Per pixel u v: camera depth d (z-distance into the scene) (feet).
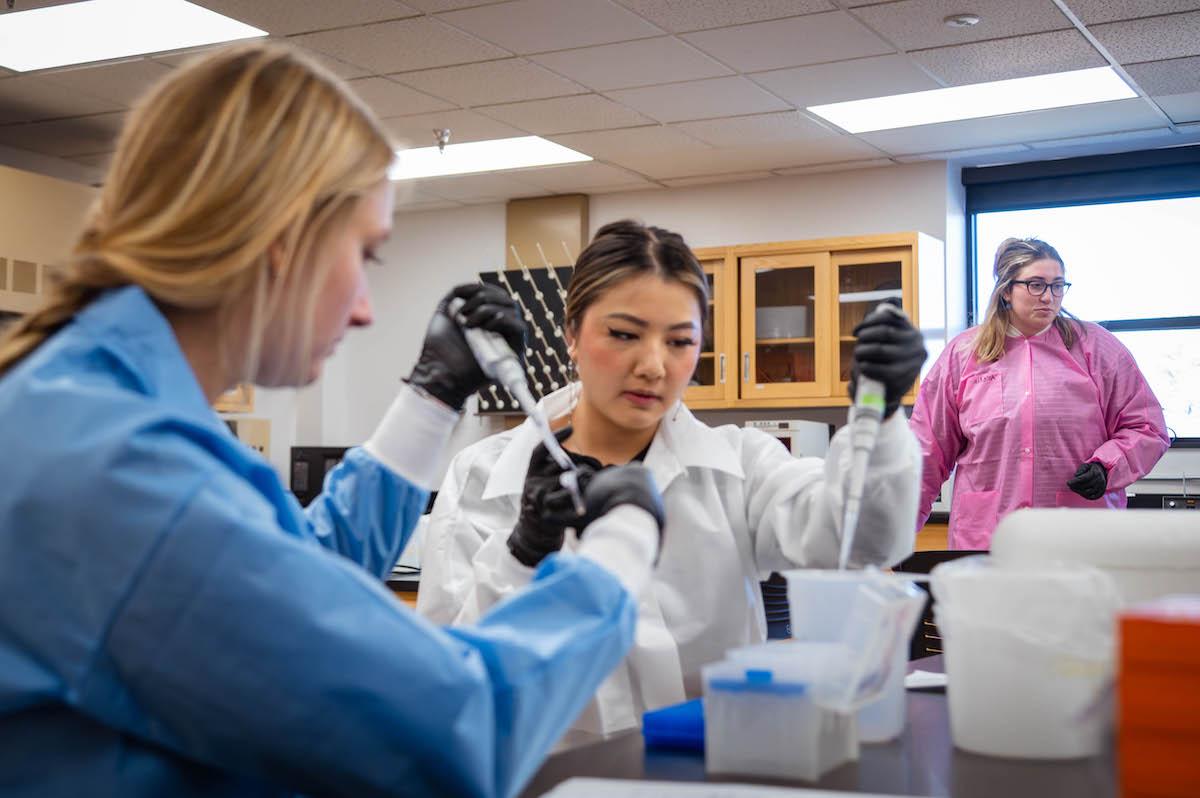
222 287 2.61
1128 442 11.15
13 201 15.28
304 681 2.29
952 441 12.17
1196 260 18.45
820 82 15.21
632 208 21.07
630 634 2.88
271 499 2.72
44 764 2.39
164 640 2.27
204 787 2.50
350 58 14.43
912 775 3.05
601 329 4.76
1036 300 11.38
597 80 15.19
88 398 2.36
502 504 5.41
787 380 18.76
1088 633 3.17
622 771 3.23
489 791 2.49
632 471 3.25
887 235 18.11
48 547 2.28
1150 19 13.07
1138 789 2.32
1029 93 15.85
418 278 22.53
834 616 3.36
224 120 2.59
